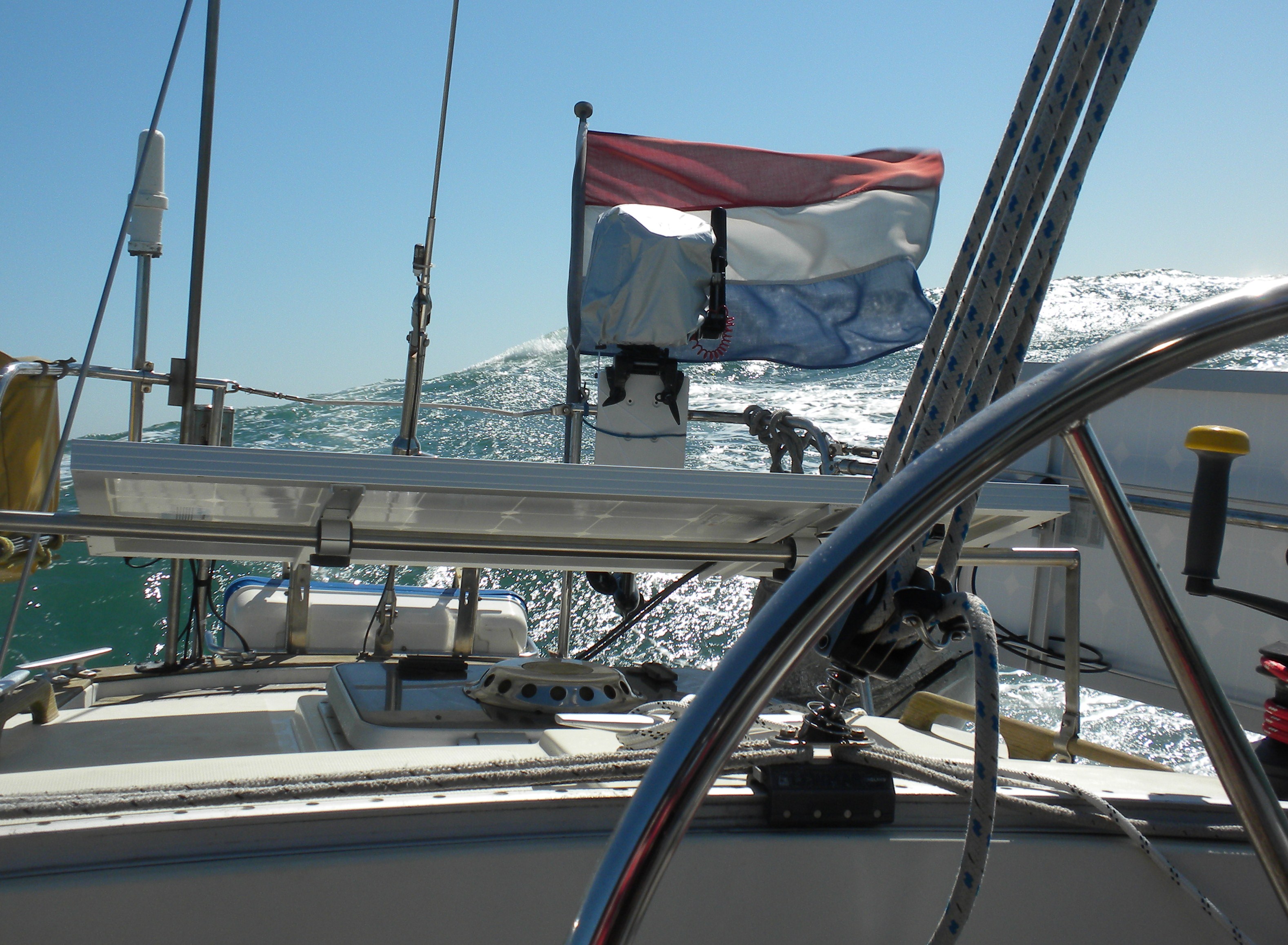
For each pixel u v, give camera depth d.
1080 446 1.01
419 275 2.96
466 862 0.91
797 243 4.27
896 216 4.29
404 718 1.73
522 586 6.25
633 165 4.19
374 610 3.04
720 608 5.88
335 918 0.88
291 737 1.94
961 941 1.07
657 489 1.52
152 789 0.93
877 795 1.06
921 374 1.13
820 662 2.36
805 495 1.58
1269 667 1.37
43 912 0.81
